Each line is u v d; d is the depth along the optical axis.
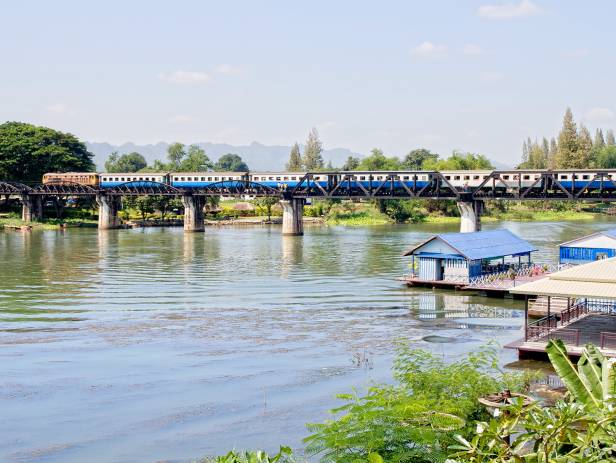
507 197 128.00
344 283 81.88
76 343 51.56
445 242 78.00
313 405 38.00
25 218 183.75
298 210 157.62
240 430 34.62
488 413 28.81
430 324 58.41
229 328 56.88
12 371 44.28
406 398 25.67
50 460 31.39
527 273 80.38
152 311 64.06
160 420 36.09
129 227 186.00
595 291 43.72
